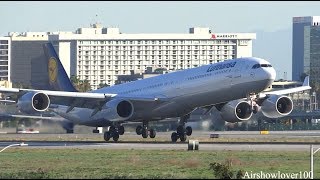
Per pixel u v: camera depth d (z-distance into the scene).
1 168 170.50
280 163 174.88
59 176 147.12
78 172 158.12
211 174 152.75
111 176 144.38
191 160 178.62
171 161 179.38
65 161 185.88
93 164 177.62
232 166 168.38
